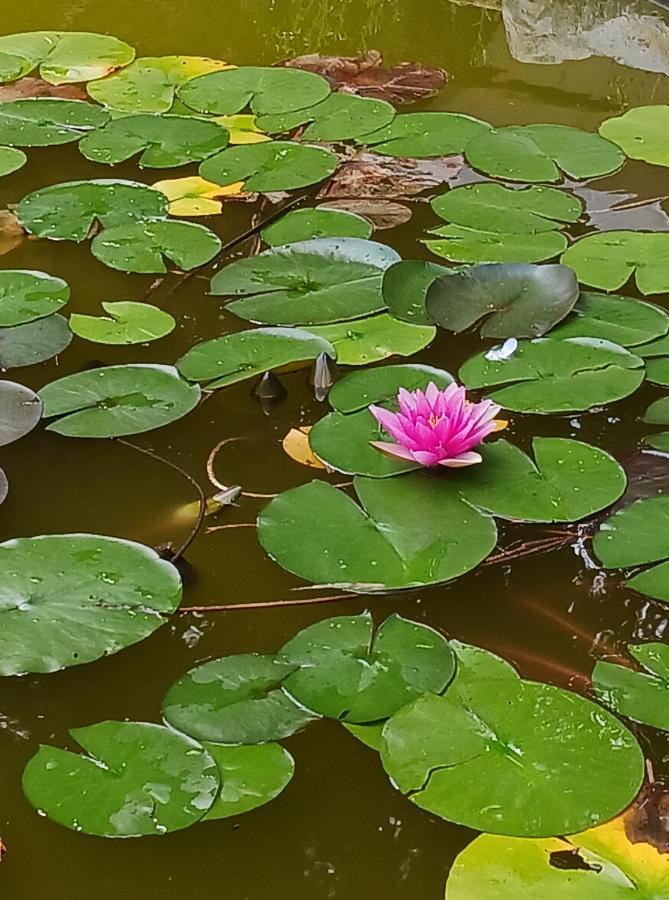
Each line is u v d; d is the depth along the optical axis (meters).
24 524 2.36
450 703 2.18
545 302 2.59
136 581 2.27
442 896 2.10
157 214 2.80
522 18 3.38
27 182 2.91
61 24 3.45
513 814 2.11
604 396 2.46
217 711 2.18
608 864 2.09
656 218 2.79
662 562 2.30
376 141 2.99
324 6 3.59
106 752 2.16
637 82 3.19
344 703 2.18
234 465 2.42
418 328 2.57
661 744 2.17
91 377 2.50
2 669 2.20
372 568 2.29
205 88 3.15
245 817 2.14
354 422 2.44
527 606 2.28
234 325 2.61
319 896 2.10
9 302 2.62
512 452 2.40
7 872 2.11
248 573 2.31
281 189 2.85
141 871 2.11
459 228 2.77
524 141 2.97
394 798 2.15
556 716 2.17
